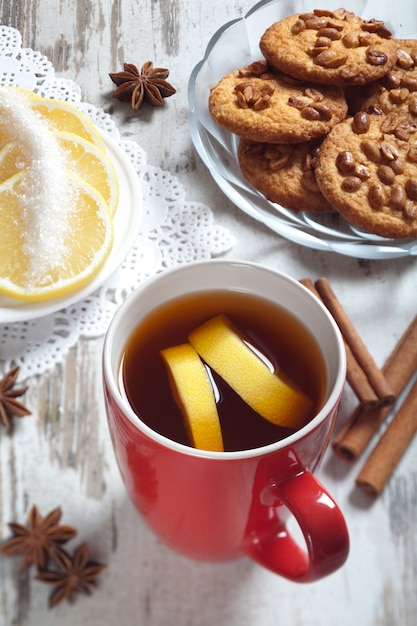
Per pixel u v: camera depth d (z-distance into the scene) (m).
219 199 0.66
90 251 0.60
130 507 0.55
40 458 0.57
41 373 0.59
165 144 0.68
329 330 0.47
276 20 0.72
